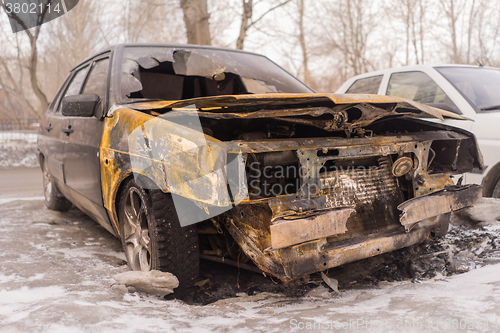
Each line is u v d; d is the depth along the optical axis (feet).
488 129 12.42
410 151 7.86
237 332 5.13
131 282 6.79
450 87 14.24
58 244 10.70
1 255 9.21
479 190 8.44
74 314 5.27
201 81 11.85
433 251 8.59
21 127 72.64
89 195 9.91
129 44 11.01
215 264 8.98
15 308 5.91
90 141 9.52
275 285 7.61
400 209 7.43
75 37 68.85
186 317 5.74
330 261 6.51
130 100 9.12
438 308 5.26
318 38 78.13
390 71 17.40
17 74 88.89
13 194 19.98
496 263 7.89
